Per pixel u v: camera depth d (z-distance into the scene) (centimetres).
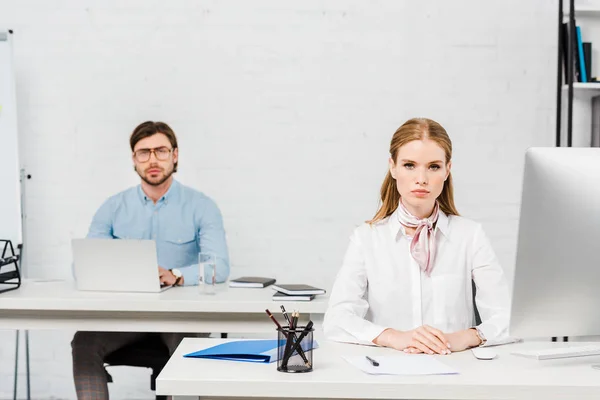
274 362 152
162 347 255
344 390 136
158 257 309
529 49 348
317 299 248
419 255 190
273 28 347
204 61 348
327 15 347
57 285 276
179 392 137
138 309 240
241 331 247
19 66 347
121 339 263
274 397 140
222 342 174
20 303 242
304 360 143
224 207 349
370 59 348
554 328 151
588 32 345
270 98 348
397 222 194
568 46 327
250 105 348
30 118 347
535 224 147
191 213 311
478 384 135
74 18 347
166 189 312
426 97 348
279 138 349
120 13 347
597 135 339
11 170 323
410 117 349
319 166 349
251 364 150
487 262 192
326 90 348
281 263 349
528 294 149
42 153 348
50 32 347
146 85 348
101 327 247
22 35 347
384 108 348
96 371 254
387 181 198
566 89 330
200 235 311
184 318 247
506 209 349
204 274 257
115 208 313
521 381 137
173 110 349
